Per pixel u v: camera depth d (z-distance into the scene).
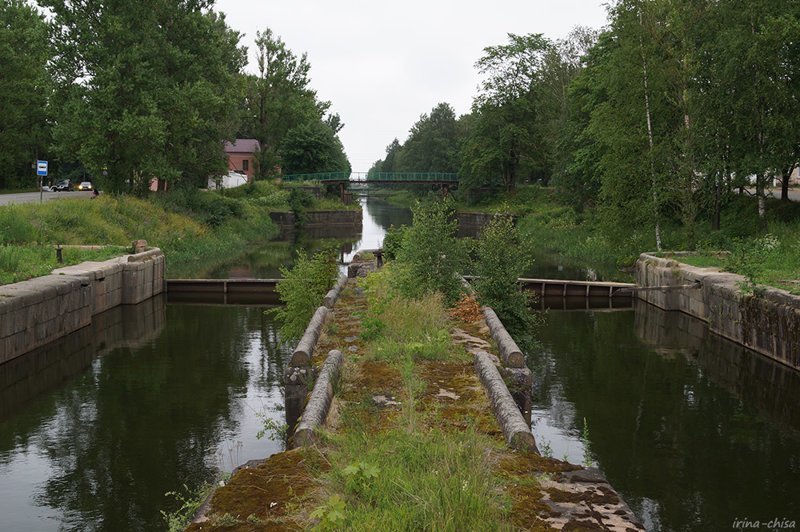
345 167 114.06
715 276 21.00
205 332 19.88
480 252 14.88
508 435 6.48
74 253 23.86
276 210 61.47
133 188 40.38
